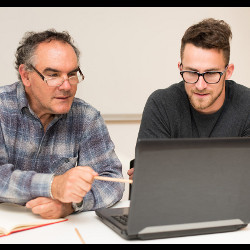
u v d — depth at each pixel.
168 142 0.92
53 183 1.18
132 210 0.93
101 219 1.16
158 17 2.50
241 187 1.01
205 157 0.96
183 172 0.95
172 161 0.93
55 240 0.99
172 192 0.95
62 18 2.36
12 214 1.19
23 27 2.30
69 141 1.49
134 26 2.47
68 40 1.35
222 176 0.98
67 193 1.12
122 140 2.55
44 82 1.30
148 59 2.51
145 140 0.90
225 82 1.60
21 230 1.06
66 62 1.29
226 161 0.98
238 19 2.66
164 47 2.53
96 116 1.53
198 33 1.34
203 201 0.98
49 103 1.34
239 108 1.55
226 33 1.38
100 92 2.46
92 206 1.28
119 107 2.50
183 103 1.57
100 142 1.51
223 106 1.54
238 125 1.54
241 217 1.03
